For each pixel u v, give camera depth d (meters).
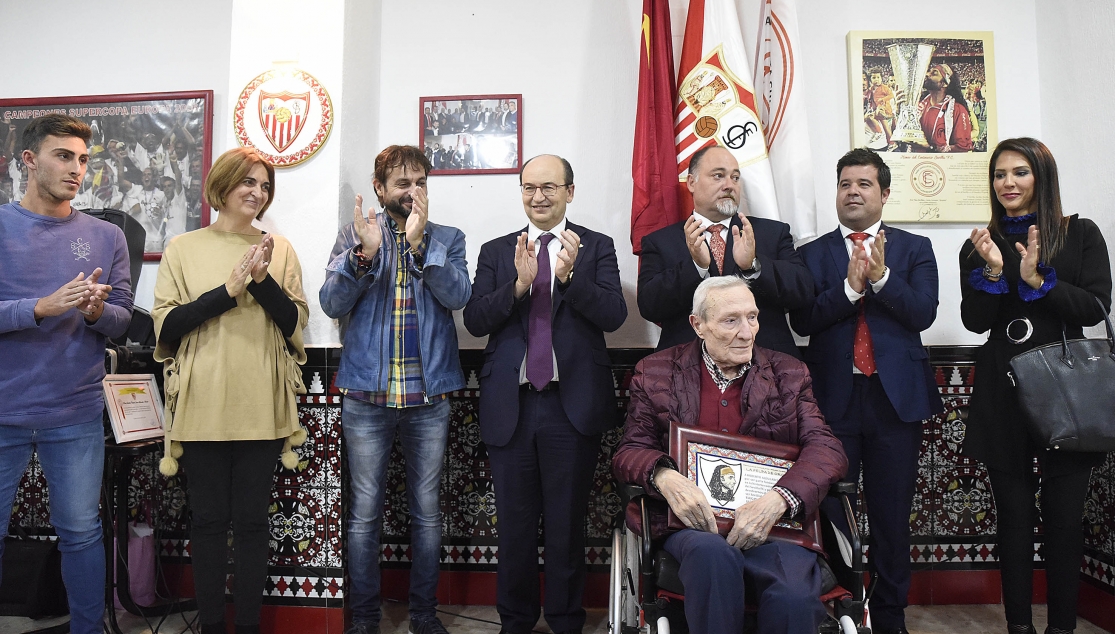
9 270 2.37
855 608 1.77
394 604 3.18
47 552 2.88
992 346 2.55
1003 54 3.33
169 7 3.47
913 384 2.54
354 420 2.67
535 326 2.65
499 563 2.65
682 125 3.14
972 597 3.14
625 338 3.30
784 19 3.16
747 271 2.46
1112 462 2.83
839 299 2.53
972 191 3.26
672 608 1.85
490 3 3.42
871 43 3.31
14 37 3.49
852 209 2.68
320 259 2.93
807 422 2.09
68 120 2.41
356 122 3.13
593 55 3.38
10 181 3.43
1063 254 2.48
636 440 2.14
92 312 2.39
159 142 3.42
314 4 2.99
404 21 3.44
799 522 1.95
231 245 2.64
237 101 3.00
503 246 2.82
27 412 2.34
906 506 2.56
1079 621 2.96
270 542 2.82
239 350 2.51
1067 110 3.14
